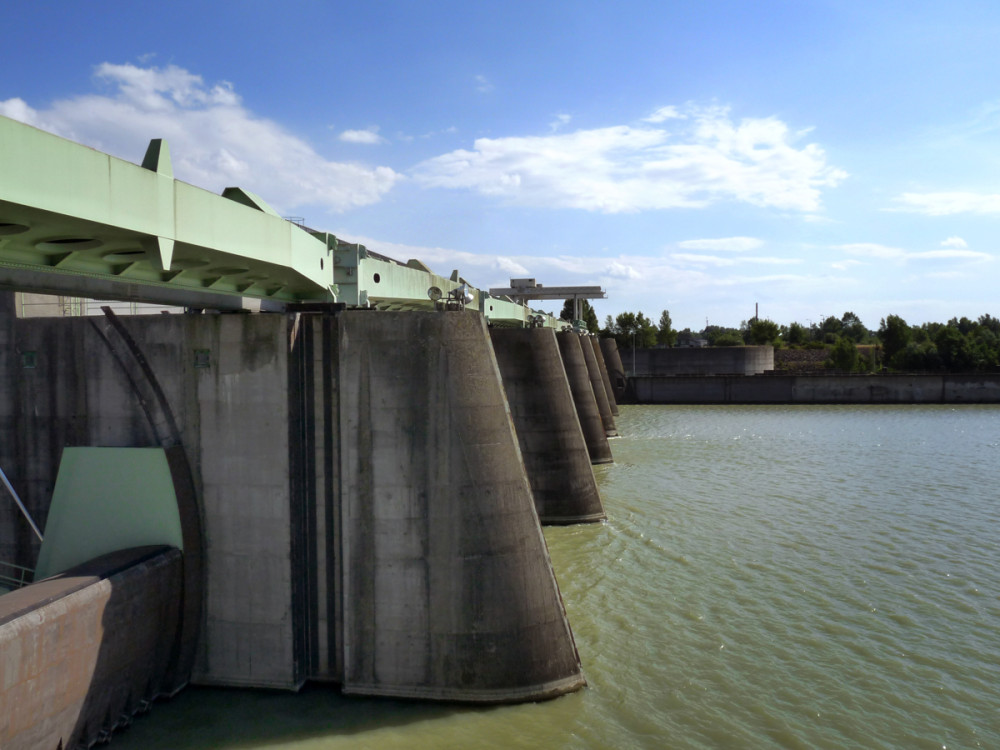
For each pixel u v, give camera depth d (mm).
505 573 19188
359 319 19531
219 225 15531
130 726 17500
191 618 19484
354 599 19266
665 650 22266
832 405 106000
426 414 19391
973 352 124562
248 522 19672
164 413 20219
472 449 19359
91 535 19703
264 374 19656
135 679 17703
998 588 27422
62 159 11555
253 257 16672
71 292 16094
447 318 19609
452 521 19203
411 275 27719
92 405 20891
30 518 21719
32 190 11008
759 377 109688
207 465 19906
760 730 17875
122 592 16859
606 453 56000
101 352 20812
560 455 39094
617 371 112938
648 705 18969
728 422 85375
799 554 31828
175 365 20203
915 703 19203
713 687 19969
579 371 57125
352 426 19469
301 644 19688
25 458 21625
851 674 20750
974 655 21906
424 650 19016
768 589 27469
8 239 13336
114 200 12641
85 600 15688
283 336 19562
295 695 19203
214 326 19922
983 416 89000
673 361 132375
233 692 19328
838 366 137625
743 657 21797
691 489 45906
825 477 49406
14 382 21625
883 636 23250
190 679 19688
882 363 145875
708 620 24594
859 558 31188
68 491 19891
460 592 19047
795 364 150375
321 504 19734
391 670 19062
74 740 15672
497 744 17031
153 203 13617
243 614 19625
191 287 17812
